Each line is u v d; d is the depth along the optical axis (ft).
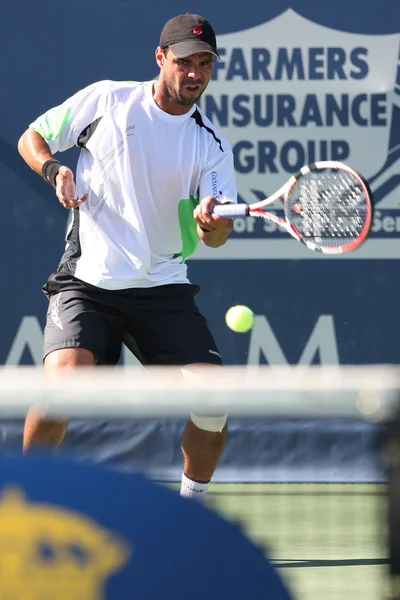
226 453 65.72
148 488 21.22
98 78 69.41
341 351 69.56
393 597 24.67
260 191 69.82
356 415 22.99
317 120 69.77
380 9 69.56
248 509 54.49
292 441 65.00
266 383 23.21
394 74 69.62
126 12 69.31
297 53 69.51
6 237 69.31
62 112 47.55
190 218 47.47
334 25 69.56
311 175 46.52
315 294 69.36
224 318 69.36
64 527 20.88
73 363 44.80
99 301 46.55
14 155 69.31
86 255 46.83
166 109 46.85
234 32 69.56
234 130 69.77
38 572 20.70
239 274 69.36
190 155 46.88
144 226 46.50
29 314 69.31
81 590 20.67
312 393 23.06
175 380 23.71
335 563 43.01
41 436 41.96
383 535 25.18
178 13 69.26
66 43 69.31
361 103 69.72
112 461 63.98
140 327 47.09
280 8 69.56
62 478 21.16
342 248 45.06
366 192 44.27
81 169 47.55
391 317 69.41
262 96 69.67
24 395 23.39
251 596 20.98
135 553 20.83
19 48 69.15
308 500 57.00
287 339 69.36
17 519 20.86
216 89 69.67
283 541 46.14
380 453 24.79
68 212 69.41
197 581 20.84
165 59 45.96
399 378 23.07
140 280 46.52
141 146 46.47
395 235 69.56
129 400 23.31
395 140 69.72
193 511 21.12
